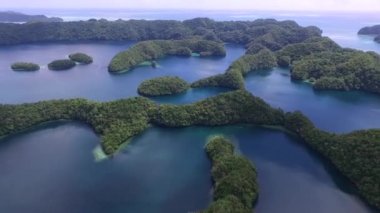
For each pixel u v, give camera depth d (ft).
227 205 236.84
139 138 373.81
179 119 394.73
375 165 290.35
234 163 298.35
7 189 290.76
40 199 277.64
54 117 410.72
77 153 345.51
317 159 339.16
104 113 393.70
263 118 401.90
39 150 351.67
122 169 318.65
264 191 287.89
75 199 277.44
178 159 335.67
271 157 342.23
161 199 277.44
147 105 412.36
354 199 280.51
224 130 391.86
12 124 383.24
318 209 268.21
